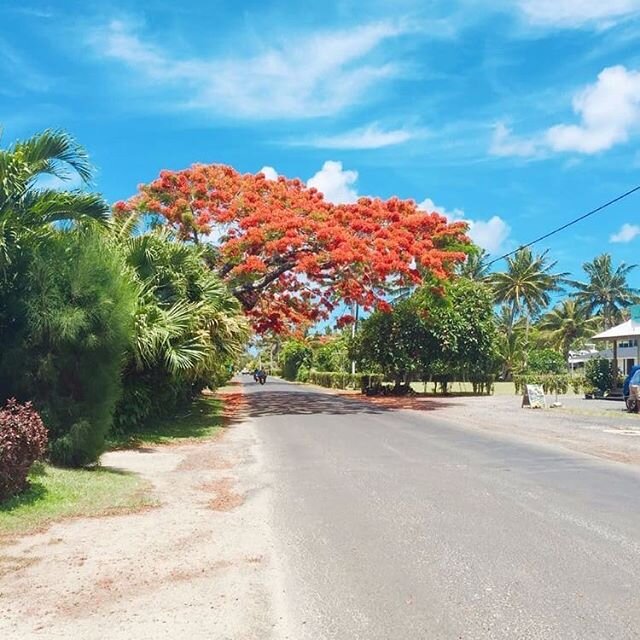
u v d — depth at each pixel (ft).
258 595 16.56
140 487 30.60
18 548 20.47
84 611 15.48
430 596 16.31
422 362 119.75
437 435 53.11
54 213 36.70
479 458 39.86
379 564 18.90
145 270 51.47
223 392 130.11
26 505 25.25
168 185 83.92
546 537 21.50
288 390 143.13
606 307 230.07
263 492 29.81
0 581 17.52
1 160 33.09
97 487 29.55
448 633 14.15
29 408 28.17
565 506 26.14
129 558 19.62
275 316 101.81
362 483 31.45
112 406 35.53
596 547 20.35
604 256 231.09
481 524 23.27
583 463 37.81
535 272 213.87
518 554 19.67
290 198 84.64
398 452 42.75
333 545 20.90
